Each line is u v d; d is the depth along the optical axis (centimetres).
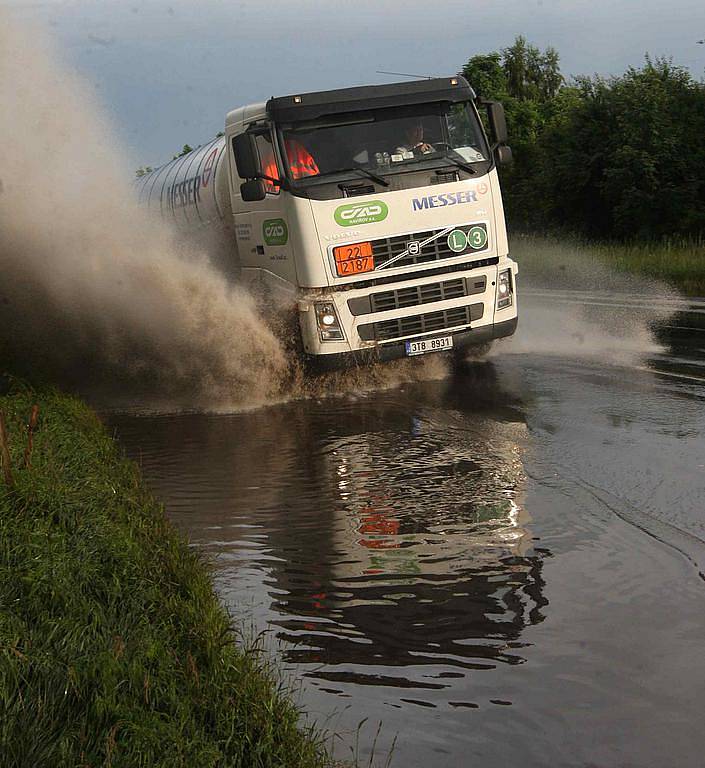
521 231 4691
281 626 534
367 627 527
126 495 726
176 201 1565
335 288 1190
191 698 413
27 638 448
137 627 477
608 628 508
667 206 3872
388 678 469
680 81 4088
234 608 562
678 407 1033
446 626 523
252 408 1186
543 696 443
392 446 938
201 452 963
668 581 564
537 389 1184
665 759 390
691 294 2430
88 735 376
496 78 5822
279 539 682
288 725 403
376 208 1185
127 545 591
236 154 1202
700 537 632
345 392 1255
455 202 1212
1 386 1156
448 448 914
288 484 826
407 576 597
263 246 1266
